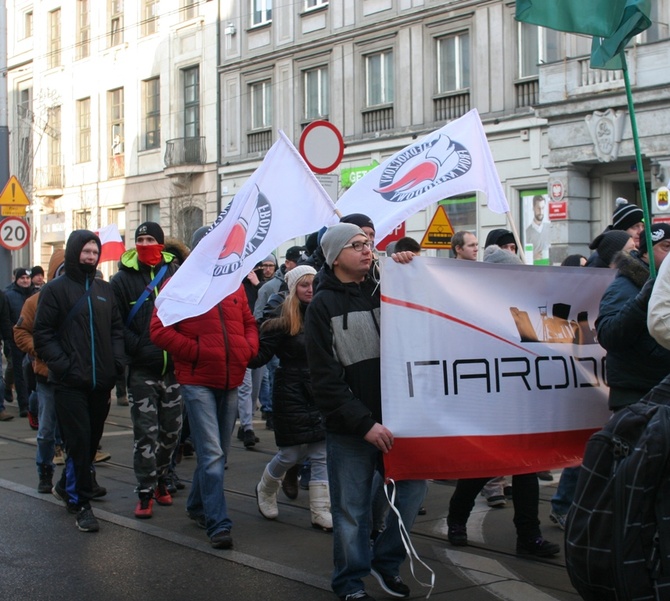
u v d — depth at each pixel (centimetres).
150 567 571
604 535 359
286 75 2655
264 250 601
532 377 512
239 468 888
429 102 2247
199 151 2947
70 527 670
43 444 783
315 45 2542
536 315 518
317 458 666
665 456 351
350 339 482
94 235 661
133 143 3266
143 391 694
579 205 1919
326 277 492
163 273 704
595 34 547
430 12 2223
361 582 487
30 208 3759
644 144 1753
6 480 841
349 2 2442
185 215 2969
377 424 471
